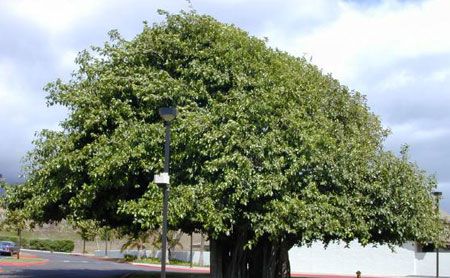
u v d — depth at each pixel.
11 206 27.25
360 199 25.38
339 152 24.95
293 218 22.83
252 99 23.31
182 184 22.78
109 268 45.09
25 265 43.72
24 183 26.30
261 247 26.39
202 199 22.34
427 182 28.42
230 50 24.77
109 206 24.56
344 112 28.75
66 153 24.59
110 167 22.77
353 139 26.72
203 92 24.12
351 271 52.47
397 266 52.38
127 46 26.02
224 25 26.38
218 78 24.22
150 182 22.98
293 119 23.66
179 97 24.06
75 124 25.25
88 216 26.08
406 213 26.22
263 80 24.22
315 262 52.78
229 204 22.58
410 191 26.39
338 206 24.69
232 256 25.73
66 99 25.38
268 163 22.67
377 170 25.95
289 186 23.47
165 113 18.97
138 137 23.16
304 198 23.56
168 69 25.50
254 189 22.34
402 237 26.86
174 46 25.31
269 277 26.08
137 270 41.94
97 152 23.39
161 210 21.86
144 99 23.62
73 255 72.25
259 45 26.11
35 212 25.27
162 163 22.69
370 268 52.50
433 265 52.62
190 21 26.08
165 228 18.78
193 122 22.56
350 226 24.66
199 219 22.14
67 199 25.61
